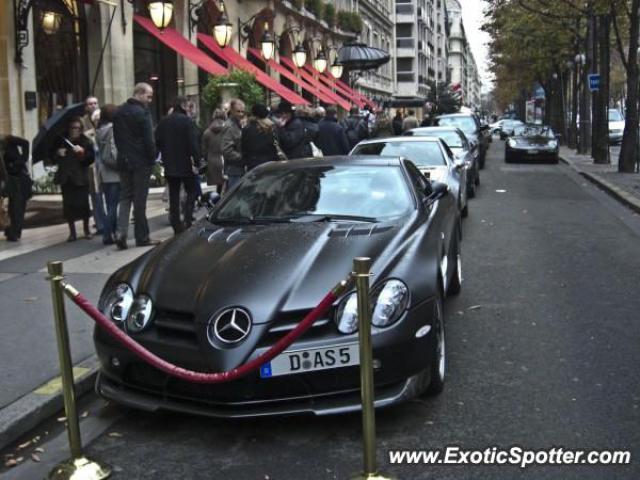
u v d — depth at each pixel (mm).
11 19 14820
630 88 22094
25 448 4617
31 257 9469
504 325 6781
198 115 21047
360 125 21516
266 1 26891
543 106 67812
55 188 15312
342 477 4086
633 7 21781
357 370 4453
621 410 4836
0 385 5223
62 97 17266
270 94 27391
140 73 20875
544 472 4066
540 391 5188
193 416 4984
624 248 10602
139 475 4219
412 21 81750
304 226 5703
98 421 4984
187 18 21609
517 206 15516
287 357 4395
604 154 26422
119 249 9906
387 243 5246
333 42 38875
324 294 4605
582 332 6520
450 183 10922
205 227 6039
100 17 17828
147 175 9898
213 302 4594
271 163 7055
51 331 6445
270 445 4508
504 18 35719
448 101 60938
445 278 6184
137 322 4762
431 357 4824
